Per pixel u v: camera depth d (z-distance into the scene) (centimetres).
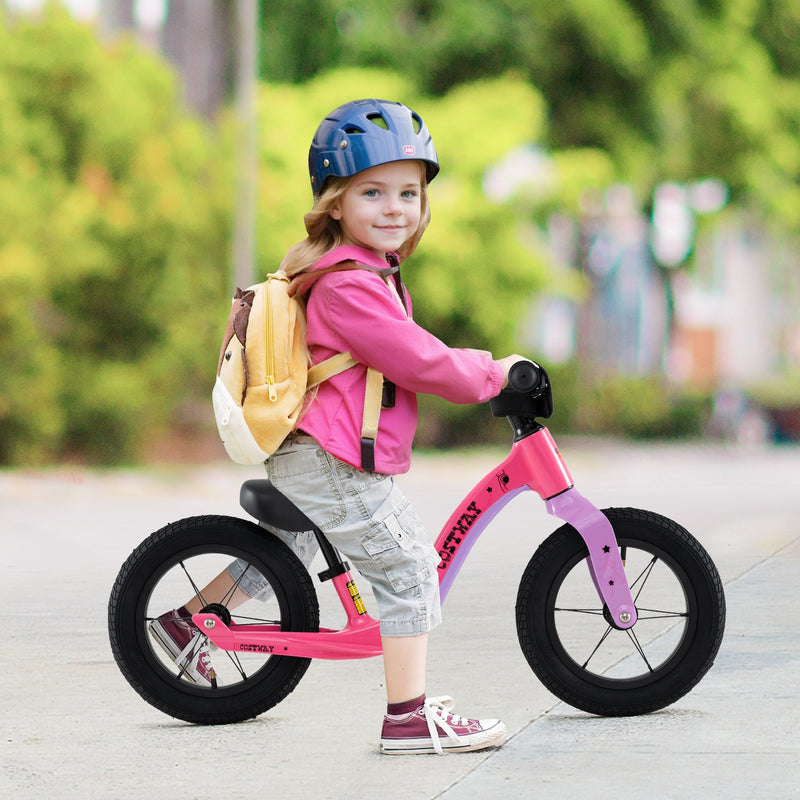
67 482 2903
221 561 858
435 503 2333
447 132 4297
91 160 3428
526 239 4353
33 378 3216
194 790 666
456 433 4638
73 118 3416
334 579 757
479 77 4734
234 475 3177
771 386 6000
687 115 5200
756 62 5181
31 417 3231
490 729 725
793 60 5438
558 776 671
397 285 744
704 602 773
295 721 795
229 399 706
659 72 4806
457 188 4256
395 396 716
